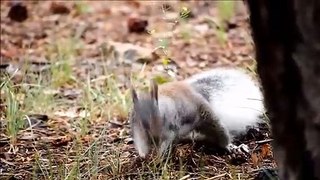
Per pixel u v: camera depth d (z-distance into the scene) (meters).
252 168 7.12
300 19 4.23
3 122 8.85
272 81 4.48
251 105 8.04
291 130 4.46
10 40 14.14
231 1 14.36
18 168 7.46
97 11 16.12
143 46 13.14
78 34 14.25
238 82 8.16
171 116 7.32
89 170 7.06
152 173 6.88
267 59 4.48
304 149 4.41
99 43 13.68
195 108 7.55
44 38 14.34
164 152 7.22
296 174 4.49
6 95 9.41
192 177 6.98
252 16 4.50
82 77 11.21
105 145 7.95
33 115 9.08
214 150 7.76
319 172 4.37
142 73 10.72
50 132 8.58
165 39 11.30
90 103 9.46
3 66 11.72
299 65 4.30
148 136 7.20
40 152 7.87
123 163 7.37
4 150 8.02
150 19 14.90
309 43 4.23
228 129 7.81
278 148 4.57
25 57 12.02
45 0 17.08
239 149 7.59
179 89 7.57
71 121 8.97
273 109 4.53
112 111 9.22
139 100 7.32
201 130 7.68
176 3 14.56
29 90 9.79
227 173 7.04
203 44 13.05
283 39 4.36
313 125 4.32
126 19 15.41
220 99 7.98
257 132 8.02
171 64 11.41
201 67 11.62
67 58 12.12
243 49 12.60
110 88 10.01
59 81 10.81
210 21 14.23
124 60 11.94
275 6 4.34
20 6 15.57
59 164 7.32
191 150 7.55
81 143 7.85
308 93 4.29
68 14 16.08
